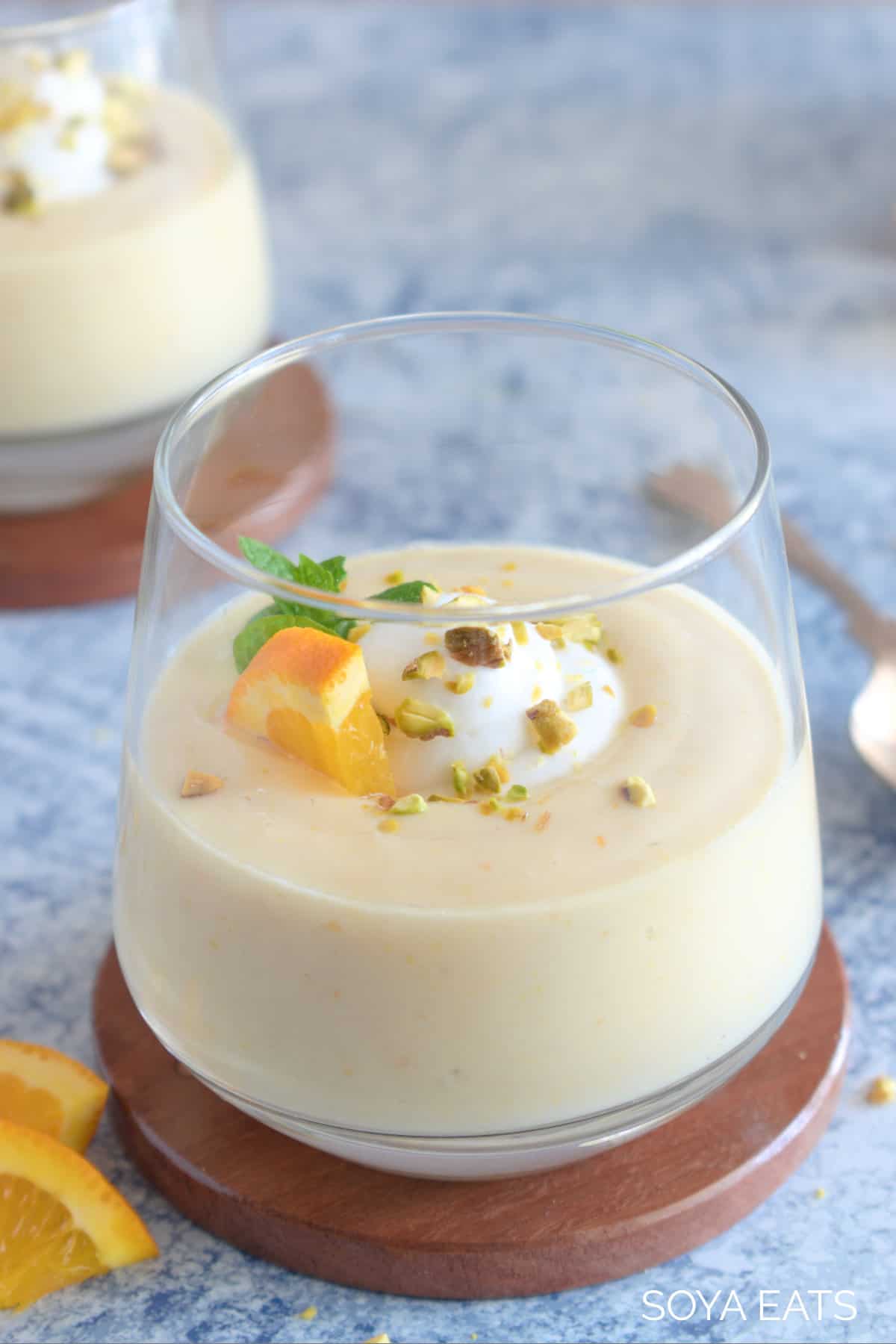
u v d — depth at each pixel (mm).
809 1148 486
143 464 633
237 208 628
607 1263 468
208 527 480
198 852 443
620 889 434
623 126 895
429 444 631
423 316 492
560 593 492
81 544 618
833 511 630
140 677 462
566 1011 437
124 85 631
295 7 1042
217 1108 487
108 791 567
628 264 772
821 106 903
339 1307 468
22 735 582
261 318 648
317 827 443
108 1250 470
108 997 509
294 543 587
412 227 811
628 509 581
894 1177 483
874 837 546
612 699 459
